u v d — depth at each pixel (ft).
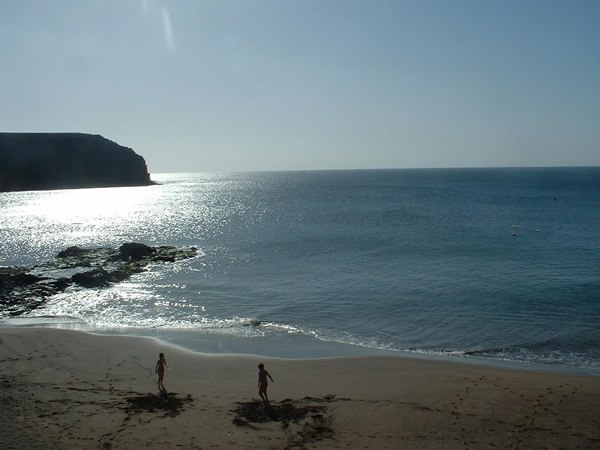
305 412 56.08
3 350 79.97
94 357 77.61
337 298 117.29
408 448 47.67
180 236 234.38
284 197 485.97
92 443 47.78
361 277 137.59
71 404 57.57
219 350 83.30
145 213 345.92
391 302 112.37
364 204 383.24
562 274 135.13
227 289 128.88
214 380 68.33
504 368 74.23
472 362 77.30
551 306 106.52
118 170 624.59
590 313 101.45
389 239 204.33
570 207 341.21
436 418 54.44
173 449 47.03
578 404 58.29
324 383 66.90
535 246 182.60
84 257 170.09
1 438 48.26
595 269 140.87
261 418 54.44
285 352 82.79
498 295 115.65
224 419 54.03
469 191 530.27
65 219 309.63
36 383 65.00
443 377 68.80
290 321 101.35
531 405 57.93
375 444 48.52
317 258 167.84
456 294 117.50
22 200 444.14
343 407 57.62
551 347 84.33
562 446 48.06
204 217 317.01
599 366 76.13
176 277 143.74
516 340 87.76
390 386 65.26
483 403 58.65
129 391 62.44
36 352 79.41
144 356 78.79
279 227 254.47
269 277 141.59
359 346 86.17
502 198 428.97
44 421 52.60
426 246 185.68
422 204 375.25
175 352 81.25
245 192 590.55
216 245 203.21
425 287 124.47
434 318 100.83
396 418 54.49
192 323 100.89
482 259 159.12
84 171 589.32
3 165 531.50
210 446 47.78
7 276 131.34
